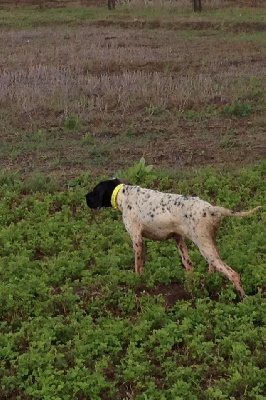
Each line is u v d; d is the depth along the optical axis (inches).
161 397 247.0
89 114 683.4
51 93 736.3
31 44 1196.5
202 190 472.7
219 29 1327.5
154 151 581.0
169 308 319.6
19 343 290.8
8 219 439.5
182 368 262.4
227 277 326.3
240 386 253.6
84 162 556.7
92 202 350.9
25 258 362.6
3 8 1718.8
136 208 333.4
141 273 346.0
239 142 591.2
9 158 573.0
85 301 328.2
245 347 271.7
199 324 294.2
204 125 650.2
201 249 313.1
